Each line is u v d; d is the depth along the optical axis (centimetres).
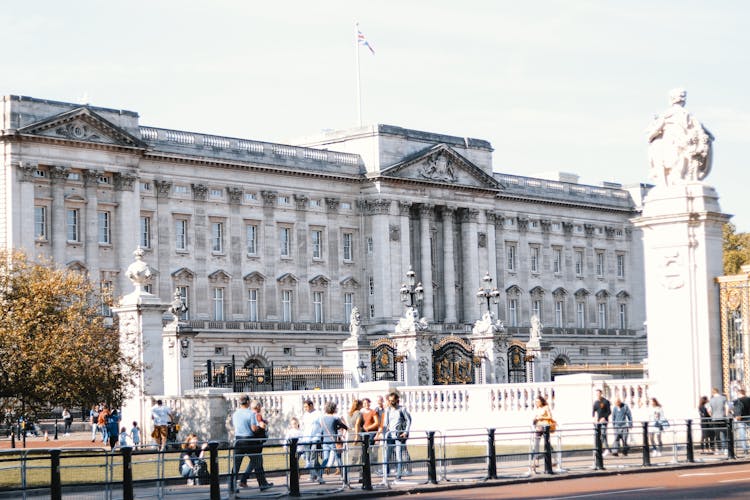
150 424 7456
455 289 17788
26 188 13112
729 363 5791
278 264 16012
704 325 5800
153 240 14600
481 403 6919
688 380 5809
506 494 4281
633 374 14238
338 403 7325
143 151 14288
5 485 4138
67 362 6812
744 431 5606
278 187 16050
